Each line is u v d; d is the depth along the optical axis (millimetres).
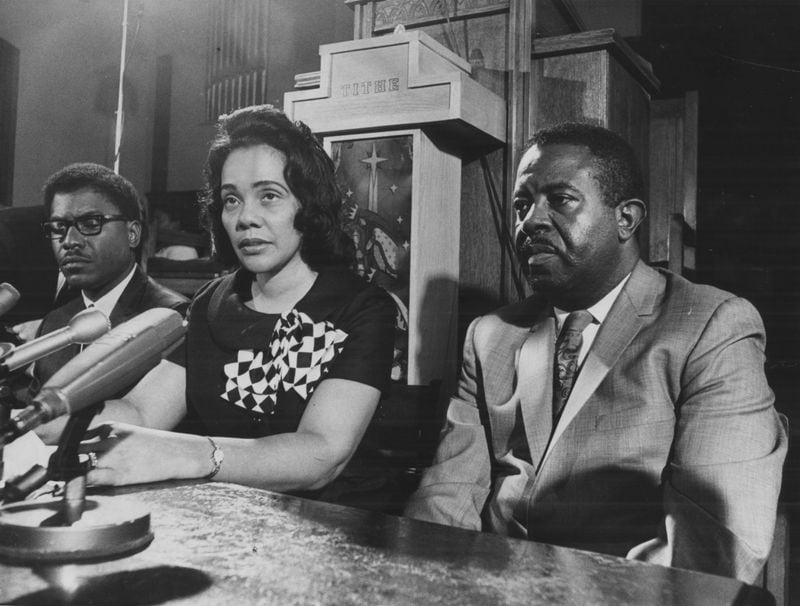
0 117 5480
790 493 1831
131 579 615
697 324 1317
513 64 2387
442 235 2314
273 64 5504
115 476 1004
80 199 1963
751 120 3406
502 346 1557
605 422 1333
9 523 675
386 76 2215
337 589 598
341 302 1520
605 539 1301
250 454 1185
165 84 6012
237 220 1541
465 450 1520
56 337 725
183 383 1580
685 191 2756
